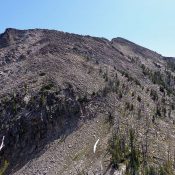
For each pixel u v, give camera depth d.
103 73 102.81
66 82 87.81
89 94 83.38
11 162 67.31
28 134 71.88
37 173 60.25
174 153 61.31
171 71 175.88
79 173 54.28
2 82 97.25
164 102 96.25
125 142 61.97
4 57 120.75
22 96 82.81
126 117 75.44
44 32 152.62
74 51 121.00
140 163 54.84
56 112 76.12
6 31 157.38
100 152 59.84
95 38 164.88
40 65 102.50
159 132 71.44
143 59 179.25
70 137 68.81
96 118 74.12
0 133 73.31
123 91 91.00
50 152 65.62
